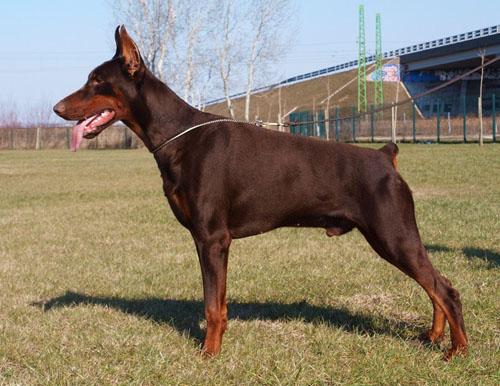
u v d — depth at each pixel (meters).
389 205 4.48
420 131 43.56
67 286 7.02
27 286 6.97
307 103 68.25
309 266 7.65
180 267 7.88
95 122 4.90
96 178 22.22
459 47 59.81
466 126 40.94
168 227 10.96
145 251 8.91
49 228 11.02
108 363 4.57
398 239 4.48
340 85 71.00
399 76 68.44
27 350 4.87
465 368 4.41
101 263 8.16
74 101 4.84
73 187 18.97
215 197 4.63
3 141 55.03
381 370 4.40
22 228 11.08
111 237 10.09
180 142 4.78
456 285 6.42
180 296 6.61
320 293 6.51
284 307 6.02
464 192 14.80
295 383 4.23
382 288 6.54
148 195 16.33
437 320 4.91
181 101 4.94
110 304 6.23
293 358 4.59
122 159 34.72
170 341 5.05
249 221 4.73
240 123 4.84
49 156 39.59
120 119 4.98
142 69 4.85
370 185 4.52
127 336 5.06
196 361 4.60
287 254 8.37
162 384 4.24
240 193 4.68
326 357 4.64
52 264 8.11
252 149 4.70
